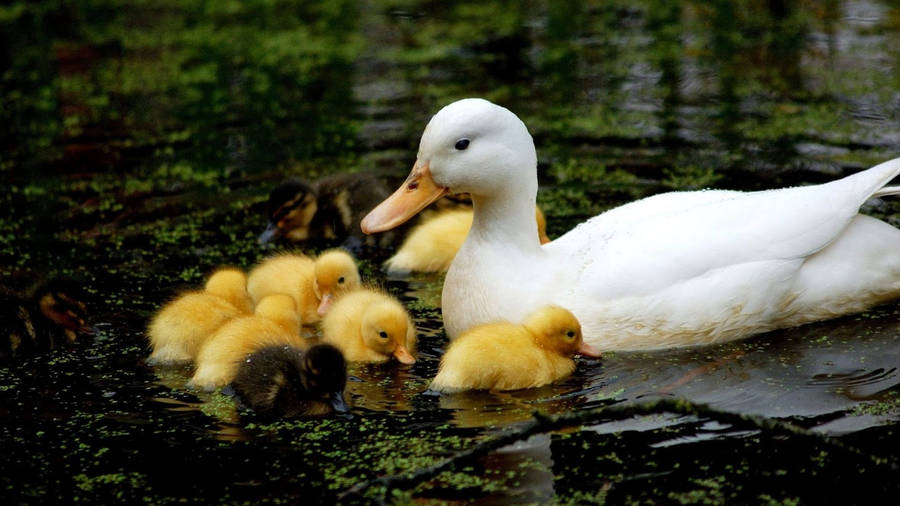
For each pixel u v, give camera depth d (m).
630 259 10.38
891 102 16.78
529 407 9.46
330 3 24.59
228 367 10.03
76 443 9.04
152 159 16.00
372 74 19.61
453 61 20.12
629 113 17.14
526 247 10.73
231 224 14.02
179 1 25.12
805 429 8.30
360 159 15.75
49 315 10.95
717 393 9.54
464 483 8.21
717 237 10.45
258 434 9.13
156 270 12.72
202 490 8.27
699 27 21.28
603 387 9.80
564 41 20.98
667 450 8.57
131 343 11.01
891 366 9.91
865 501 7.83
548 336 10.00
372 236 14.03
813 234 10.55
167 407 9.67
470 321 10.81
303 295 12.09
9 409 9.65
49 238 13.52
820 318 10.82
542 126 16.77
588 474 8.29
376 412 9.48
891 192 10.90
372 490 8.09
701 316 10.32
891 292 10.84
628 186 14.57
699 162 15.14
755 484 8.09
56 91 19.23
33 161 16.00
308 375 9.30
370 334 10.50
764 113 16.75
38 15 23.83
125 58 21.05
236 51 21.33
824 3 22.02
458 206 14.58
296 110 17.92
